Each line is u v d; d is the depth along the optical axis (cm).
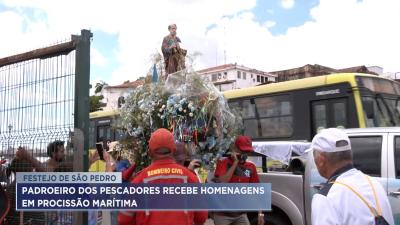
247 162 596
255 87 1306
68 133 505
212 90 570
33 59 546
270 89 1266
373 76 1155
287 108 1220
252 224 733
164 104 558
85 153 498
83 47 502
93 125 1780
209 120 557
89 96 505
